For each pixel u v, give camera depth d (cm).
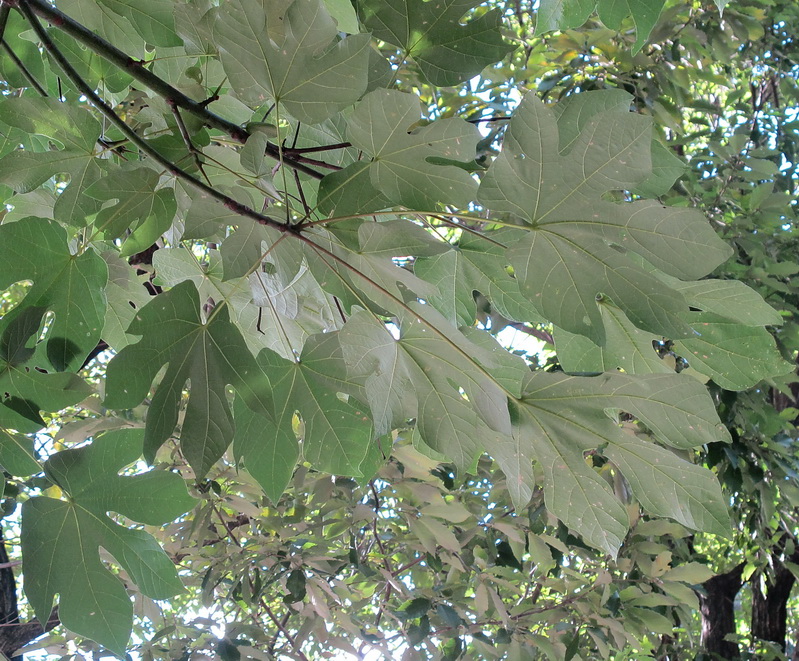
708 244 63
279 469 80
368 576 172
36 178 80
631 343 81
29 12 67
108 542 75
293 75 65
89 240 79
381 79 81
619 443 74
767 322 76
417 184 69
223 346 73
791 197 228
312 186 90
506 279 83
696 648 248
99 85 90
